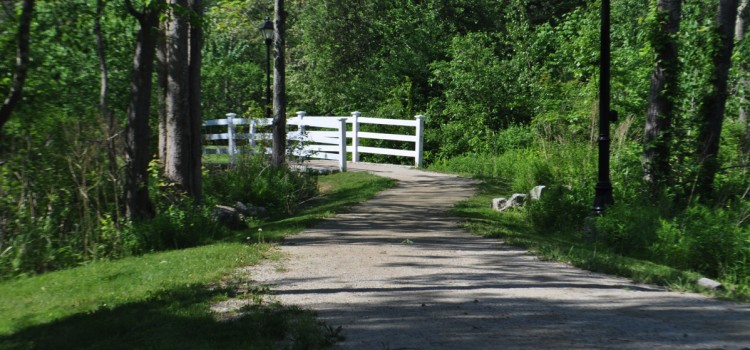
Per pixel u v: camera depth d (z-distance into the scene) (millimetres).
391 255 9562
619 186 13633
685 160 13711
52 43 15375
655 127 13852
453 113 27656
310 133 22516
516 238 10844
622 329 6016
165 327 6070
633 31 19547
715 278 9797
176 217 12109
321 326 6039
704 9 18141
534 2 36281
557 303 7012
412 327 6055
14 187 12625
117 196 12688
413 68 30281
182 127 13844
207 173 16516
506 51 31578
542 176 16281
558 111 20359
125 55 16812
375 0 32500
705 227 10562
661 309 6844
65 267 11359
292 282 7953
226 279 8133
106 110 14070
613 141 15789
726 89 14273
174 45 13750
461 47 27547
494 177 20172
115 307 7031
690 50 14227
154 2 11672
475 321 6266
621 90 19000
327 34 32875
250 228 13414
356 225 12344
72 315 6965
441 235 11250
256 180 16484
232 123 21094
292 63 40750
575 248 10219
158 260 9852
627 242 11125
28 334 6500
